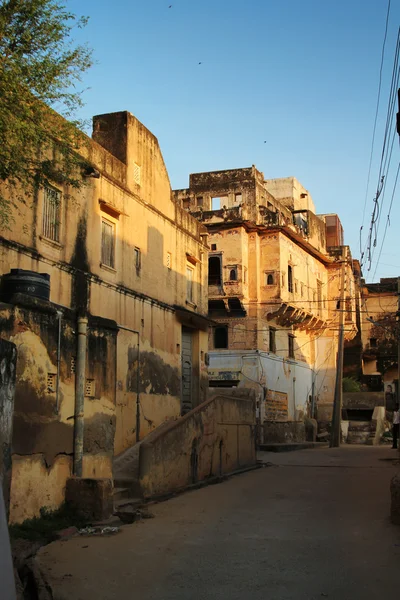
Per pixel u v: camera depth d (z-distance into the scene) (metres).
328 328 43.16
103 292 16.14
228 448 17.55
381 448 28.61
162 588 6.62
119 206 17.25
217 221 34.16
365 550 8.09
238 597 6.32
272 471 18.34
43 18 9.98
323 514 10.80
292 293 36.16
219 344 34.34
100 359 11.43
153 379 18.45
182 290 21.28
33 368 9.43
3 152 9.96
